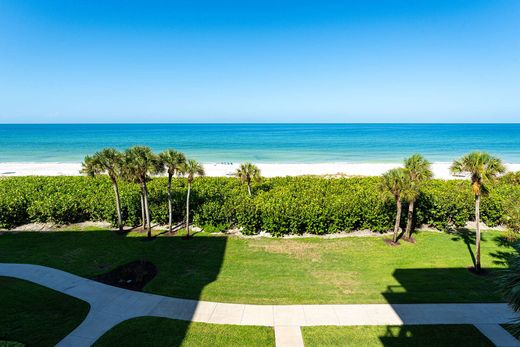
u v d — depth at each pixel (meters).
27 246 18.42
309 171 49.00
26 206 22.55
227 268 15.77
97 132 171.75
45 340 10.20
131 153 18.41
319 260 16.77
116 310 12.02
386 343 10.25
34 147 89.00
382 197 18.88
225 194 25.44
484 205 21.81
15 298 12.73
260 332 10.76
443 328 10.98
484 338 10.45
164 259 16.80
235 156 73.50
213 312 11.93
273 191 26.64
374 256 17.30
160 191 24.50
